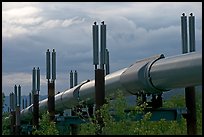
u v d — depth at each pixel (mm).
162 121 19344
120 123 18297
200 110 20547
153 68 18141
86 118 26203
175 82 17156
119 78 20875
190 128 18984
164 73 17406
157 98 19484
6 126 47688
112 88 21719
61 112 36125
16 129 45875
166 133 19312
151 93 19141
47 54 33594
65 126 30562
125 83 20094
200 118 20531
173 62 16938
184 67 16266
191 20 19906
